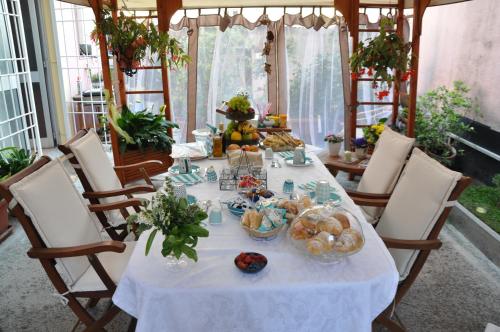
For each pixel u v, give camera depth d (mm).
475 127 4203
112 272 2068
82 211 2230
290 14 4707
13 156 3799
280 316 1548
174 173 2723
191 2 4422
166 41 3834
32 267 2959
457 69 4555
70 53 5695
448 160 4230
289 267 1625
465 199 3762
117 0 4059
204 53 4832
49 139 5961
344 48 4719
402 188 2293
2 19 4500
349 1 4090
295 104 5039
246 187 2334
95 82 5828
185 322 1540
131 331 2242
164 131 4258
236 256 1701
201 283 1534
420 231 2035
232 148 2902
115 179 2908
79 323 2348
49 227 1931
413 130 4082
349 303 1555
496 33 3816
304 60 4910
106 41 3773
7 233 3410
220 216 1983
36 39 5559
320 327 1574
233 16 4648
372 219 2668
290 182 2379
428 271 2859
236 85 4961
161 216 1599
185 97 5000
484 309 2463
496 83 3834
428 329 2293
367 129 4391
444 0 3818
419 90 5566
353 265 1642
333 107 5047
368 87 4949
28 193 1875
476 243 3217
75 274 1997
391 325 1936
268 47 4605
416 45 3877
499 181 3578
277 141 3344
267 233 1774
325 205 1844
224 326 1552
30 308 2502
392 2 4336
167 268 1631
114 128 3738
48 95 5832
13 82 4723
